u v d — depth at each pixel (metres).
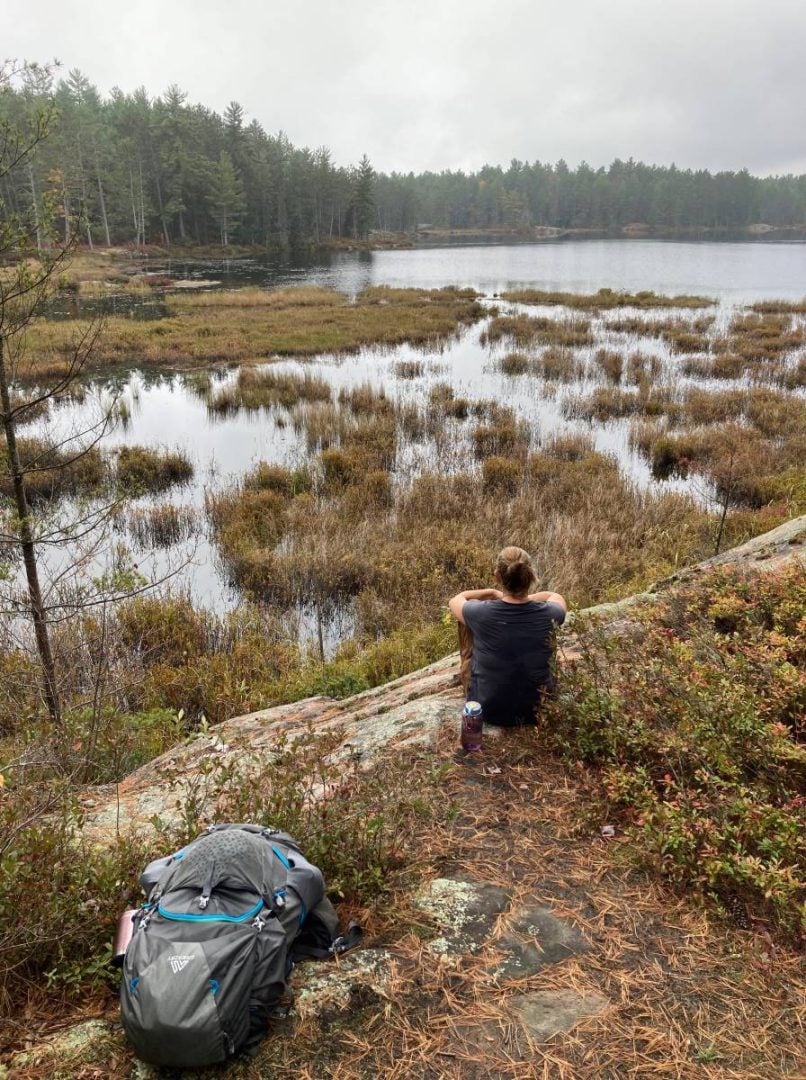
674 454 17.20
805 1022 2.21
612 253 113.50
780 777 3.12
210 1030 1.96
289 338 33.97
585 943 2.57
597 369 27.89
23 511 5.77
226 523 13.44
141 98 106.38
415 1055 2.14
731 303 49.69
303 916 2.40
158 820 3.14
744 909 2.69
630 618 5.25
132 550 12.75
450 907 2.75
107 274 62.50
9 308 5.36
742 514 12.49
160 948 2.08
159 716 7.02
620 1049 2.15
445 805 3.37
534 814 3.30
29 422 20.27
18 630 7.28
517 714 3.91
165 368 28.39
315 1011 2.27
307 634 10.14
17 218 5.06
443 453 17.86
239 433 20.17
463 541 11.79
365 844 2.97
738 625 4.72
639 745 3.45
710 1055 2.12
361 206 125.25
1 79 4.77
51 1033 2.30
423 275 73.00
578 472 15.66
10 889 2.68
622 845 3.09
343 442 18.70
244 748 4.03
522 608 3.80
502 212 199.00
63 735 4.73
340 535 12.34
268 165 105.69
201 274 67.56
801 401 21.14
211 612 10.30
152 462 16.53
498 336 35.25
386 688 5.82
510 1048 2.16
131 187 82.94
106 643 7.18
